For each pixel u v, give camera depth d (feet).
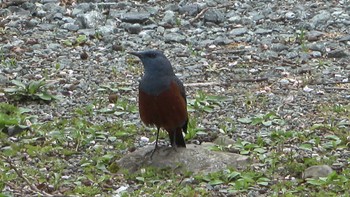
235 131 42.52
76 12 62.08
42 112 44.73
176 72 51.96
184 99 37.78
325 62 53.93
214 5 64.54
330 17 62.39
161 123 37.73
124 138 41.57
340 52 54.95
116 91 48.08
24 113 44.34
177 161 37.70
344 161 38.86
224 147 40.14
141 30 59.36
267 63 53.98
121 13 62.08
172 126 37.70
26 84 47.06
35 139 40.86
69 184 36.19
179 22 60.59
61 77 50.24
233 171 36.88
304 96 48.01
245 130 42.75
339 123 43.39
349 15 63.10
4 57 53.31
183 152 38.14
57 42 56.49
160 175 36.99
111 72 51.42
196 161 37.70
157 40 57.67
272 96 47.91
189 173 36.96
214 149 39.68
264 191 35.70
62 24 60.03
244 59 54.49
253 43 57.62
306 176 37.09
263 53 55.42
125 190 35.78
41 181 36.29
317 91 48.83
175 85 37.27
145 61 37.27
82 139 40.75
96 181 36.50
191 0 65.31
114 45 55.52
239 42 57.77
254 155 39.29
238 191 35.53
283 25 61.16
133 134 41.96
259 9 64.18
